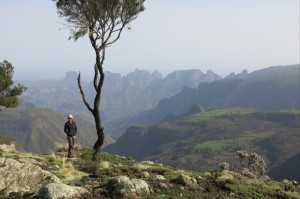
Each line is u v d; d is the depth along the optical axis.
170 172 18.33
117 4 24.53
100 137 25.47
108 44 25.23
